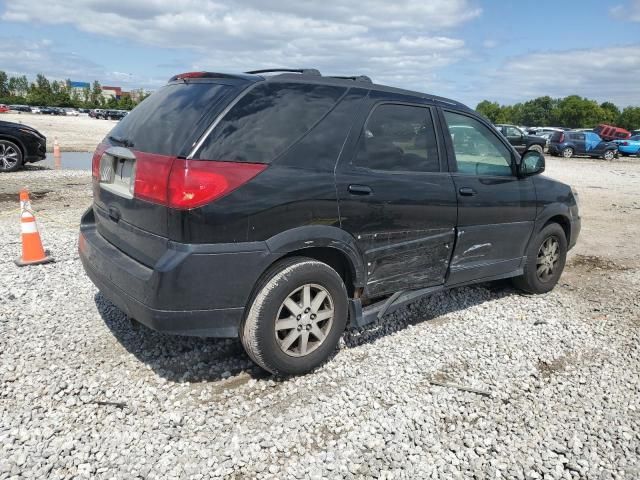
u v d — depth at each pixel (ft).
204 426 9.80
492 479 8.93
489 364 12.88
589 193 47.21
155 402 10.44
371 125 12.55
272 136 10.87
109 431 9.48
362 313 12.71
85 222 13.62
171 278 9.85
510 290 18.57
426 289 14.25
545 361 13.25
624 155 108.78
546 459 9.49
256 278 10.59
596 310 17.06
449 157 14.26
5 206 27.89
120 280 10.87
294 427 9.93
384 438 9.79
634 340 14.78
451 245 14.33
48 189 33.60
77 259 19.08
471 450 9.58
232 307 10.49
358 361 12.65
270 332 10.91
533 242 17.25
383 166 12.64
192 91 11.49
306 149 11.27
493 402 11.23
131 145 11.49
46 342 12.52
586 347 14.16
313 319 11.62
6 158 40.32
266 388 11.23
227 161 10.19
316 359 11.80
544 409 11.07
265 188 10.49
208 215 9.91
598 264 22.89
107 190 12.05
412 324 15.06
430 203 13.39
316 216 11.24
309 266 11.27
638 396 11.79
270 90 11.16
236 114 10.53
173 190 9.82
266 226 10.55
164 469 8.62
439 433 10.08
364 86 12.76
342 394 11.14
